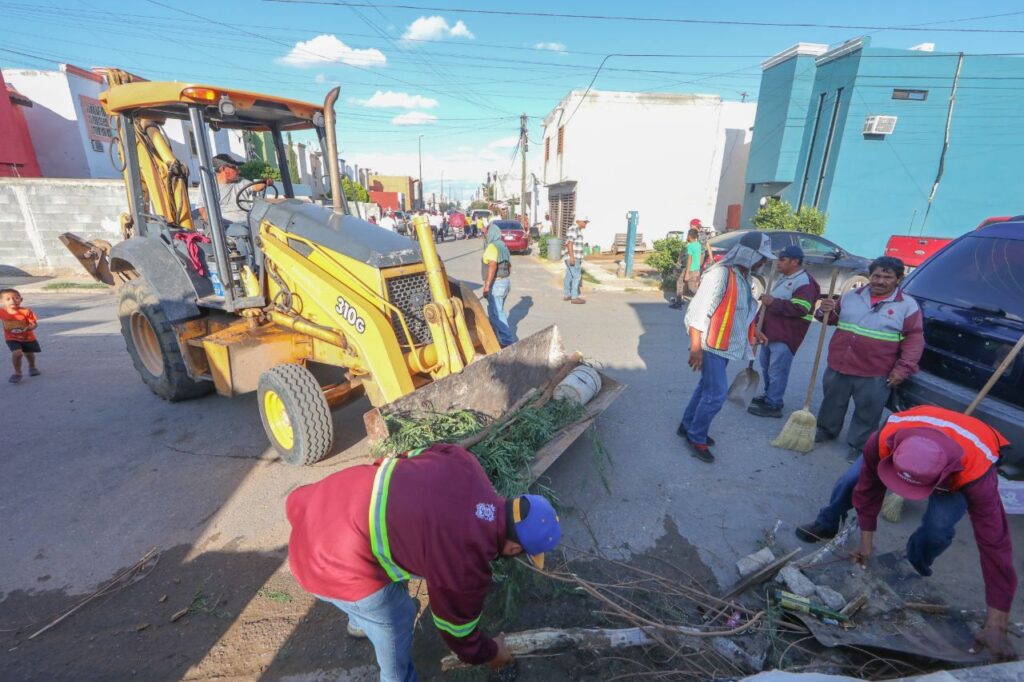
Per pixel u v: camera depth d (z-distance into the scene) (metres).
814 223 13.20
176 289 4.51
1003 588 2.13
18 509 3.46
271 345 4.03
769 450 4.26
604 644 2.31
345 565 1.60
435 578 1.52
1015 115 14.34
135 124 4.68
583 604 2.65
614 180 20.44
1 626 2.54
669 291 11.27
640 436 4.49
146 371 5.21
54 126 15.92
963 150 14.74
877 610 2.46
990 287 3.62
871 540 2.62
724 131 21.39
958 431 2.17
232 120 4.54
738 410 5.04
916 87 14.27
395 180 61.22
